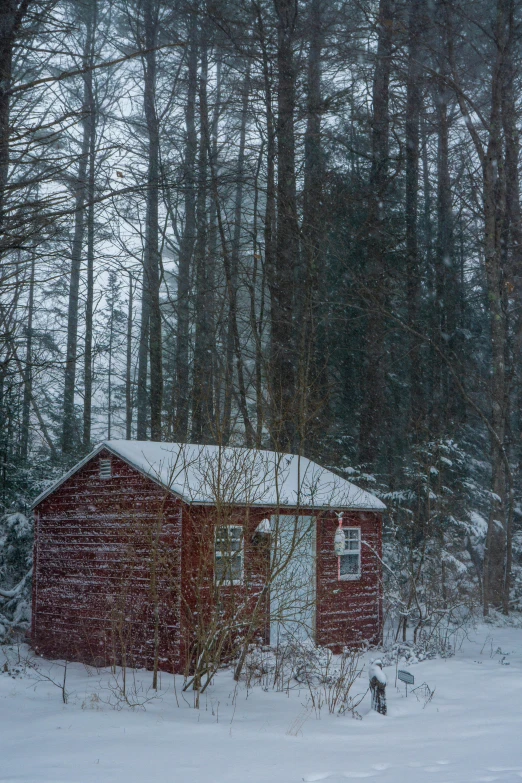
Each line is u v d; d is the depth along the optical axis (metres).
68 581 15.98
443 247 31.69
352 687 12.41
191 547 13.56
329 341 29.89
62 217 16.70
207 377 27.66
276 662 12.75
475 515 23.08
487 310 34.19
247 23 27.52
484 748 8.63
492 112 24.39
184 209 35.19
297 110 27.92
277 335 25.86
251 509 14.27
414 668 14.20
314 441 24.58
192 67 32.06
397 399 32.38
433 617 18.16
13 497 21.75
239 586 13.77
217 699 11.23
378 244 27.70
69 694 11.56
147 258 30.59
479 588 22.48
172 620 13.55
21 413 27.47
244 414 23.28
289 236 26.94
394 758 8.12
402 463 29.81
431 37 27.53
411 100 29.22
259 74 30.23
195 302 30.42
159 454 14.88
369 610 16.94
